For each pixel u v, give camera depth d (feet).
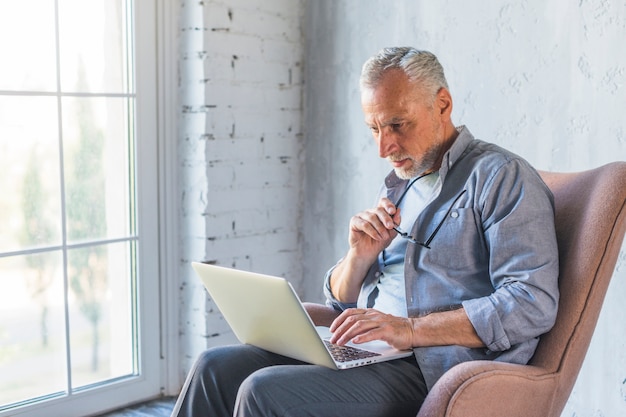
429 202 6.14
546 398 5.44
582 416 8.04
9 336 8.34
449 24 8.79
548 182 6.36
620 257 7.67
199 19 9.25
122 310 9.30
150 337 9.54
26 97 8.29
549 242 5.60
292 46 10.26
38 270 8.51
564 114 7.97
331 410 5.37
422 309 5.99
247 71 9.75
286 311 5.42
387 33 9.40
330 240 10.30
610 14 7.58
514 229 5.63
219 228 9.61
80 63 8.70
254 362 6.13
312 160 10.44
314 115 10.36
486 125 8.57
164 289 9.64
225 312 6.17
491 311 5.46
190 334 9.75
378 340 5.94
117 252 9.20
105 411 9.12
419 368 5.79
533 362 5.60
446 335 5.57
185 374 9.86
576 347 5.55
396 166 6.27
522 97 8.27
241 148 9.77
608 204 5.69
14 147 8.23
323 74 10.19
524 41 8.21
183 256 9.75
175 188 9.64
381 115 6.07
